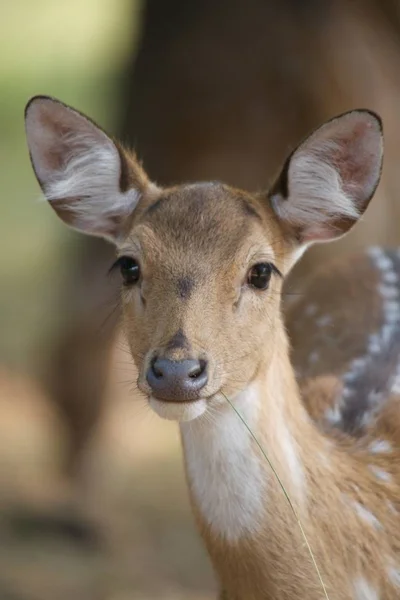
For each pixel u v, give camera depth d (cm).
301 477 789
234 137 1318
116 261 817
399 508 821
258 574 789
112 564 1311
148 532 1386
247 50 1314
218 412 772
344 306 1007
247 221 789
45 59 2753
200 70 1318
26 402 1711
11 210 2420
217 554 796
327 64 1316
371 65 1335
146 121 1338
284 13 1322
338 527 794
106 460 1419
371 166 829
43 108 844
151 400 732
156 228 783
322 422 891
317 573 786
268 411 782
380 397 902
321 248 1292
